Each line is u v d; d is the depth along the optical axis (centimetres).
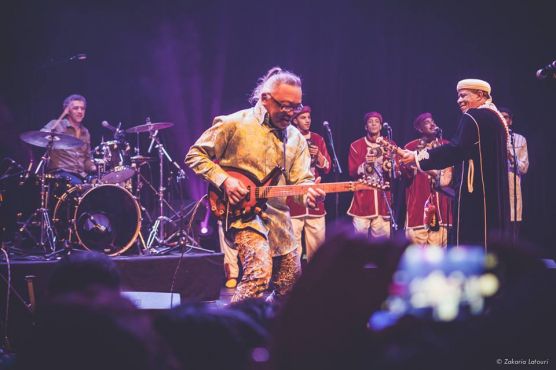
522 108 840
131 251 676
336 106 859
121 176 661
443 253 107
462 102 474
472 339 96
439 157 443
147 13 848
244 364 124
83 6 838
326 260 104
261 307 146
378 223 742
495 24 844
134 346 105
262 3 855
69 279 176
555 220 830
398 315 105
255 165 376
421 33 859
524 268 103
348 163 797
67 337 104
